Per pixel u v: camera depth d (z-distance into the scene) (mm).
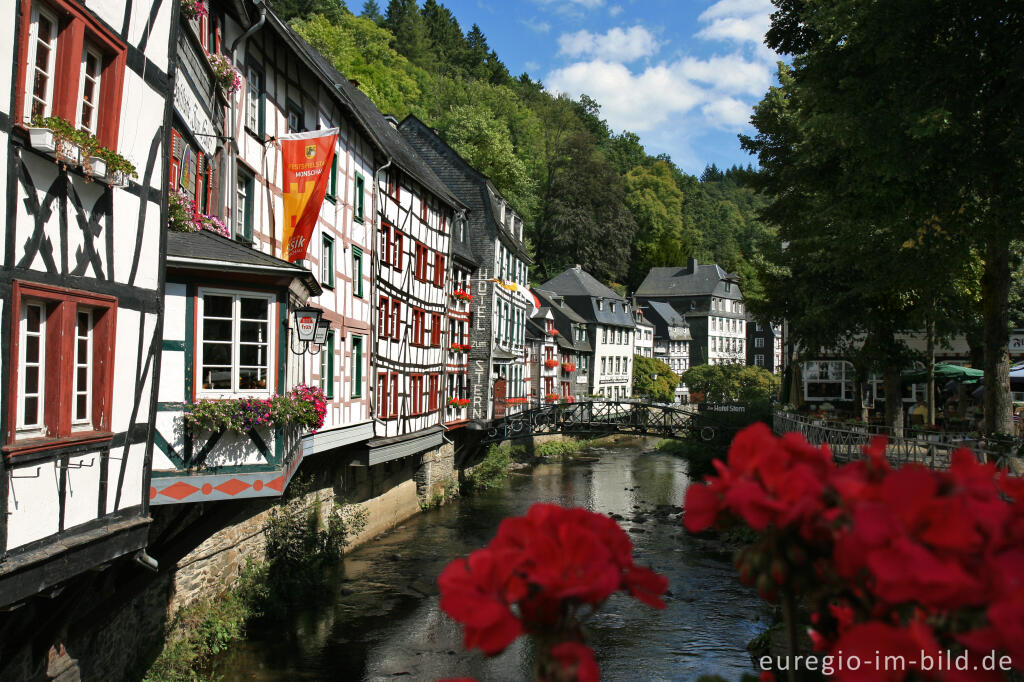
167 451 10109
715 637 14594
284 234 14438
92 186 7145
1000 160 11180
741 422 33000
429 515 25219
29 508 6320
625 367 67375
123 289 7746
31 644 7926
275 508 15867
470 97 70438
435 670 12633
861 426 19328
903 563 1534
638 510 27234
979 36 11109
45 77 6617
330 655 13039
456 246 29938
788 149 19812
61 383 6730
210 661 12289
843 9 11336
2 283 5957
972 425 21297
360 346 18828
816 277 20906
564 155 73438
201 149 11227
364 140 18984
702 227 104625
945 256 13188
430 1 91062
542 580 1748
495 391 33125
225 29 12203
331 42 50594
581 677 1708
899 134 11367
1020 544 1599
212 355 10398
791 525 1851
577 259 71562
